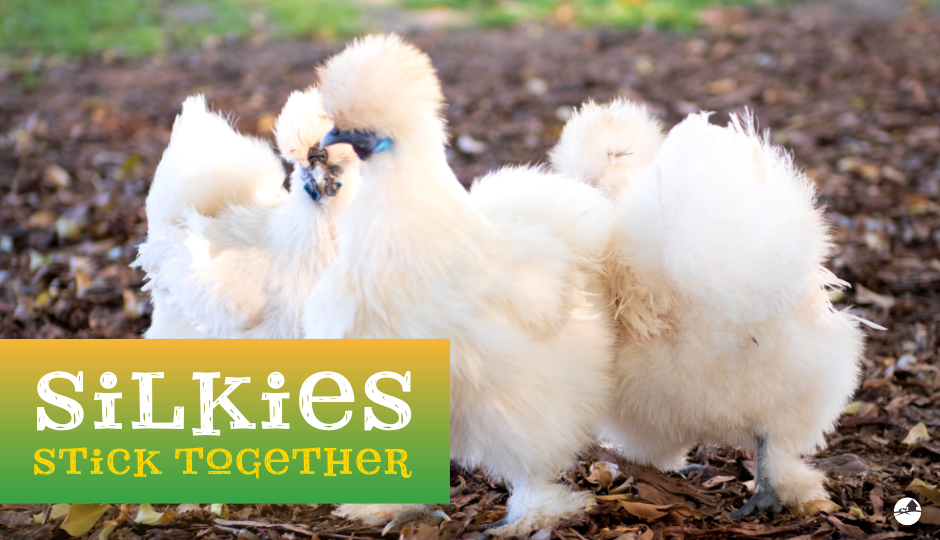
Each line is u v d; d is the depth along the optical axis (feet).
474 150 8.85
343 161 4.12
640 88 10.98
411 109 3.71
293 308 4.17
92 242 6.89
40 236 6.98
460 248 3.75
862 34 13.12
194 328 4.36
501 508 4.26
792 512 4.20
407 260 3.72
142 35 14.07
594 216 4.06
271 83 11.65
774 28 13.78
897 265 6.22
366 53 3.75
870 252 6.44
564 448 3.90
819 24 13.96
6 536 4.11
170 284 4.32
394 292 3.73
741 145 3.99
